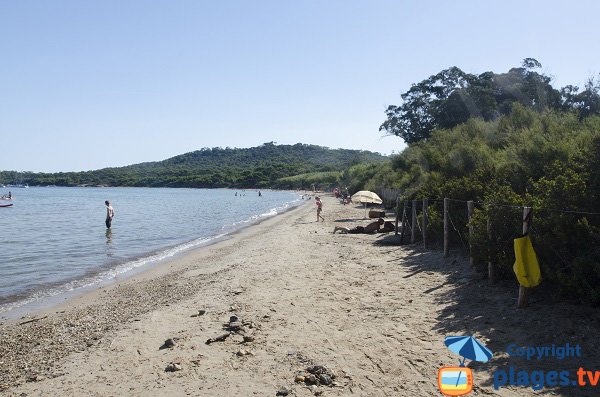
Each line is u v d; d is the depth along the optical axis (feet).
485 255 30.86
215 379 20.11
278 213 150.10
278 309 30.30
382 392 18.17
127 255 66.54
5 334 29.78
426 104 163.43
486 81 144.66
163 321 29.53
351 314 28.32
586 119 52.70
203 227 109.09
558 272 24.49
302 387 18.90
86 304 37.68
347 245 58.80
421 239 54.85
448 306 28.07
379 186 147.23
